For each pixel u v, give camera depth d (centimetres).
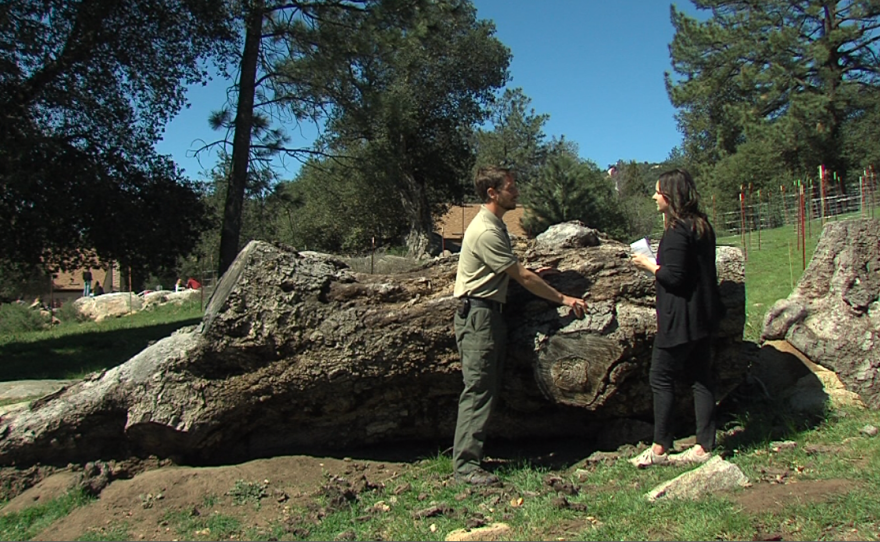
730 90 3616
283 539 397
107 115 1573
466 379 448
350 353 486
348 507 429
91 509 453
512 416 525
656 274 428
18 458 502
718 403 506
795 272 1358
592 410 476
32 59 1401
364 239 3725
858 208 2364
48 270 1689
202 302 2458
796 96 3028
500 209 453
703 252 428
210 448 512
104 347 1532
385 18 1748
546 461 498
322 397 505
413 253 3003
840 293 554
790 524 338
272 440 530
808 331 561
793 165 3281
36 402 517
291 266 500
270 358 495
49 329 2472
